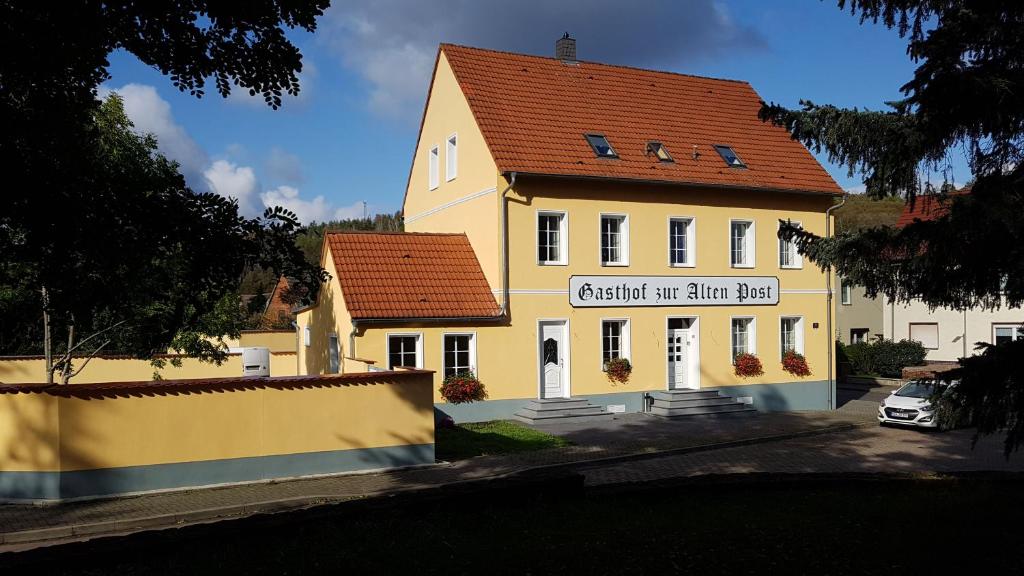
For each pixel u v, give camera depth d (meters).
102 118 15.91
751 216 25.55
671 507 10.69
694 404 23.67
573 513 10.18
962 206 8.24
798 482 11.88
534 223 22.59
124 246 7.08
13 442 12.63
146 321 9.38
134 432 13.18
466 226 24.09
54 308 7.59
